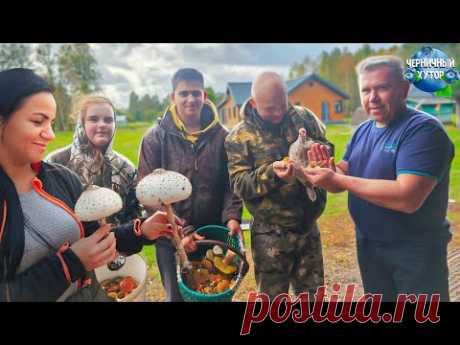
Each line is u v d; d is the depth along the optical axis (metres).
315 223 2.29
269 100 2.17
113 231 2.18
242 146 2.20
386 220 2.26
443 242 2.30
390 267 2.35
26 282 1.99
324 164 2.22
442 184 2.22
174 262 2.27
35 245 1.96
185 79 2.14
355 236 2.31
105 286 2.29
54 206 1.98
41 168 1.98
